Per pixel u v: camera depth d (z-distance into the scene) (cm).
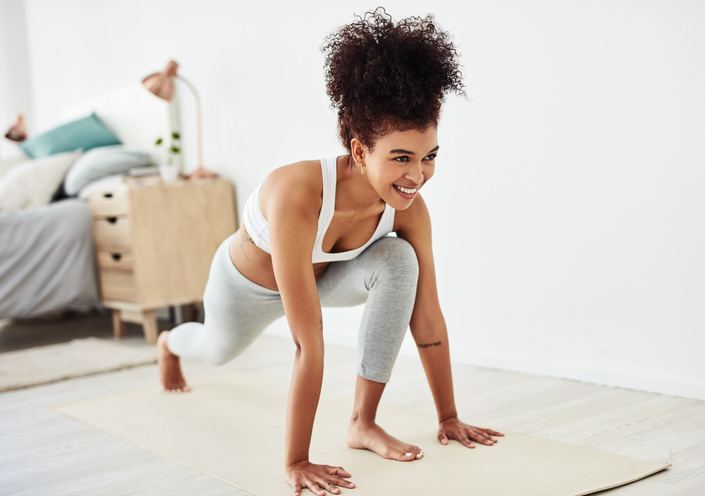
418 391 211
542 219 221
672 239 191
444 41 132
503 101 228
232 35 333
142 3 398
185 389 223
